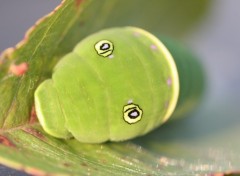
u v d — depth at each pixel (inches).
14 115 3.1
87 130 3.1
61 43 3.3
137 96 3.2
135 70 3.3
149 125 3.4
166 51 3.4
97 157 3.2
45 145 3.0
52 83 3.1
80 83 3.1
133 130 3.3
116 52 3.3
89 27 3.6
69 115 3.1
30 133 3.1
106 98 3.1
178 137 4.1
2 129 3.0
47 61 3.2
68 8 3.2
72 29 3.4
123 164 3.2
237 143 4.2
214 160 3.7
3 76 2.9
